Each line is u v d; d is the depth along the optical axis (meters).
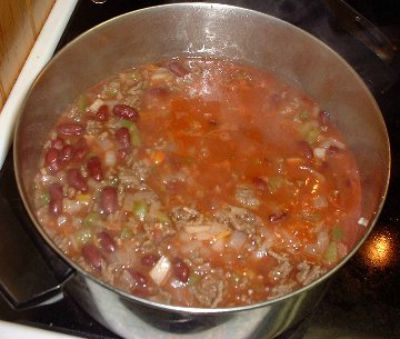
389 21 0.38
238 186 0.31
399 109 0.34
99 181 0.30
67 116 0.33
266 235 0.29
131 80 0.35
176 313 0.22
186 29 0.35
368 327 0.26
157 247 0.28
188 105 0.35
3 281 0.27
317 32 0.37
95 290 0.23
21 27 0.32
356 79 0.31
